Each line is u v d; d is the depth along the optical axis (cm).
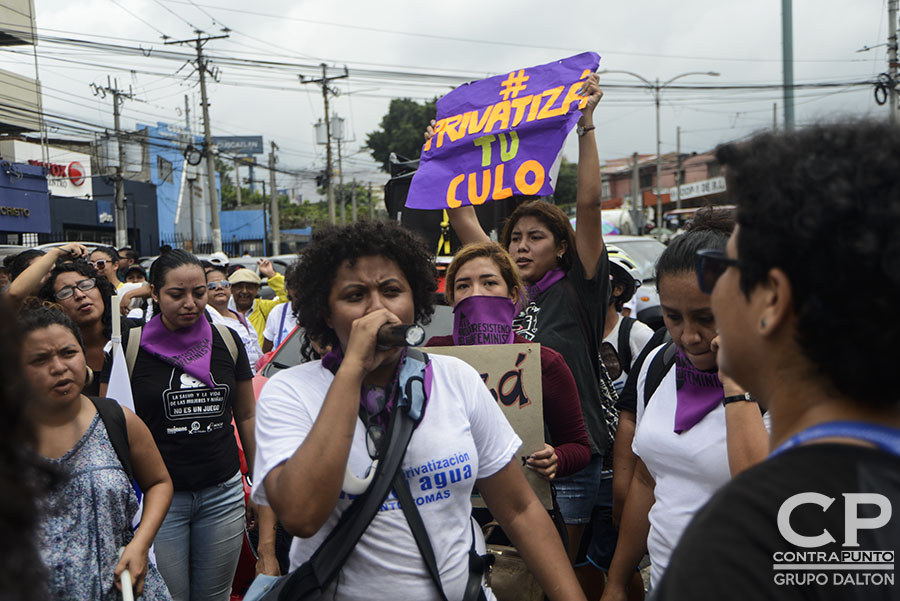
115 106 3269
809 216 86
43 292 350
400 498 170
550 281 329
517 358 267
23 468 78
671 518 204
